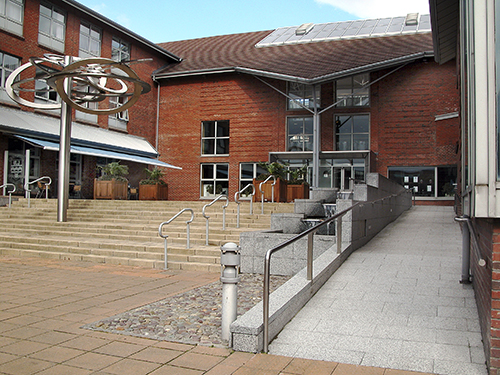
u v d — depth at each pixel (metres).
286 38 31.12
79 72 12.30
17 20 21.47
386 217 13.62
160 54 30.23
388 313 5.76
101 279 8.50
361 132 25.78
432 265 8.05
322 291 6.74
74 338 4.98
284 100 27.00
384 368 4.28
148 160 25.70
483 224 4.56
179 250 10.49
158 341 4.91
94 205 17.12
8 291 7.35
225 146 28.39
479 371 4.19
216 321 5.65
